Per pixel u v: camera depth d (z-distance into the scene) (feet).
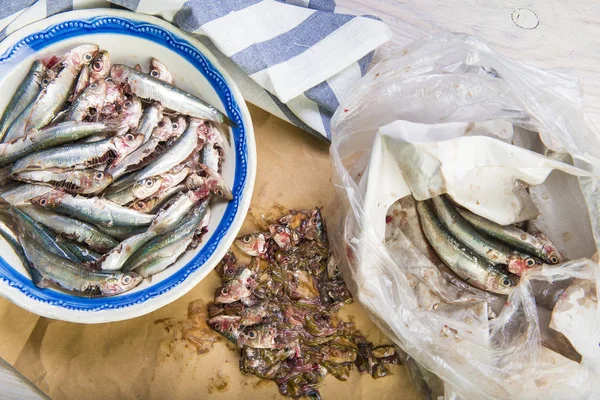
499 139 2.56
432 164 2.41
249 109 2.84
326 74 2.65
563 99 2.52
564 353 2.39
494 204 2.53
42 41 2.50
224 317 2.56
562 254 2.60
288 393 2.56
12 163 2.48
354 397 2.59
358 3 2.95
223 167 2.58
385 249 2.44
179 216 2.48
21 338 2.55
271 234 2.65
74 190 2.45
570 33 2.98
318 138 2.82
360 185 2.47
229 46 2.56
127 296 2.43
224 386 2.55
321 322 2.61
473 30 2.96
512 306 2.48
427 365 2.46
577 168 2.44
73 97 2.53
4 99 2.50
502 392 2.42
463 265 2.53
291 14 2.69
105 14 2.52
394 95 2.63
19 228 2.43
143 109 2.57
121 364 2.56
